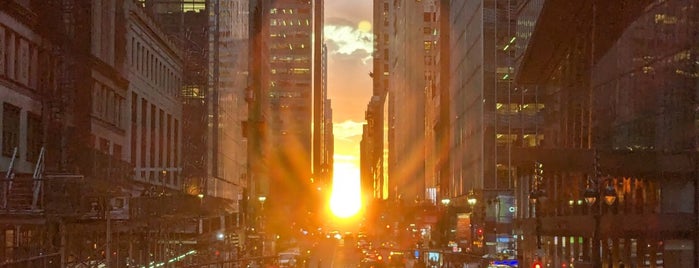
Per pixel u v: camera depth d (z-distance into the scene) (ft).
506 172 442.09
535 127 442.50
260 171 623.77
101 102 230.68
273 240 554.87
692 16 181.57
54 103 185.37
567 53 296.10
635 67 219.61
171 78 333.42
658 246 198.29
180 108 351.25
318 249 619.67
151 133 296.71
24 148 169.58
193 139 370.73
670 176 193.77
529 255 334.03
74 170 186.70
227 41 431.43
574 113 286.46
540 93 357.61
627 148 223.10
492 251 410.31
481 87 449.89
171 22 375.86
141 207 214.69
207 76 378.73
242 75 502.79
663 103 197.98
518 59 337.11
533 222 323.78
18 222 138.72
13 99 163.22
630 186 223.92
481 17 452.76
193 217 274.98
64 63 192.65
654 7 205.67
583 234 255.70
